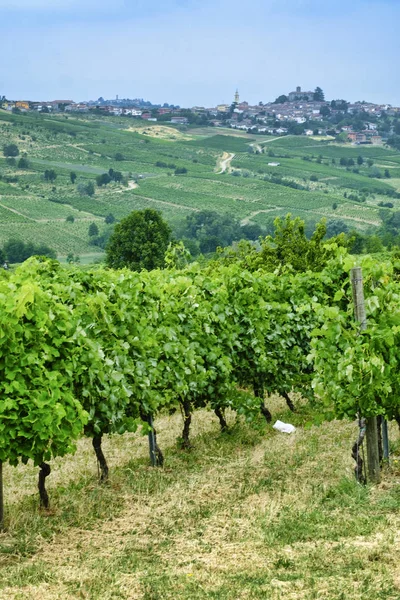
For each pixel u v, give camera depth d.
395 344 10.98
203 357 13.96
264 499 9.88
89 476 11.73
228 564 7.58
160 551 8.16
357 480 10.72
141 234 67.88
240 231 169.38
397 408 11.55
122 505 9.95
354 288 10.93
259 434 14.30
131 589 7.07
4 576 7.53
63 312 9.69
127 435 14.96
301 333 16.56
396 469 11.62
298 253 29.09
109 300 12.50
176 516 9.28
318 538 8.28
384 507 9.41
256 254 29.75
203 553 8.01
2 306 8.87
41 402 8.97
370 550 7.65
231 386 14.35
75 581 7.30
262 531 8.50
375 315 11.06
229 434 14.45
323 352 11.05
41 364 9.24
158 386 12.69
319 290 16.84
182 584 7.08
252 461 12.09
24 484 11.46
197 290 14.51
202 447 13.47
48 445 9.34
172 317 13.34
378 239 102.94
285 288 16.92
